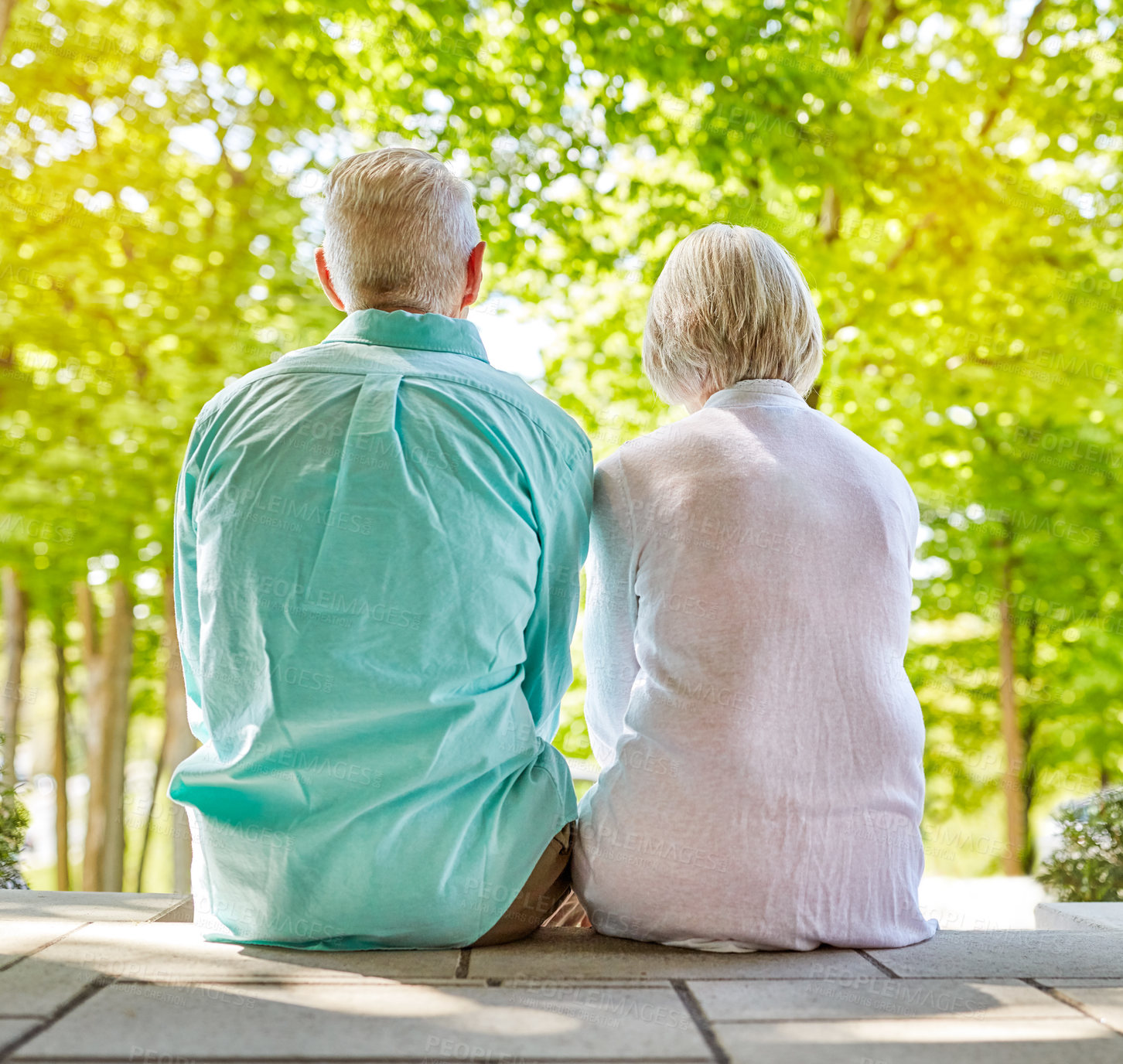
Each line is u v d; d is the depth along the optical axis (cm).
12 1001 125
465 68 651
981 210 627
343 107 665
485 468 157
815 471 165
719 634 155
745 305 180
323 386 159
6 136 619
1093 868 289
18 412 626
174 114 640
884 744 158
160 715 1105
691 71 613
